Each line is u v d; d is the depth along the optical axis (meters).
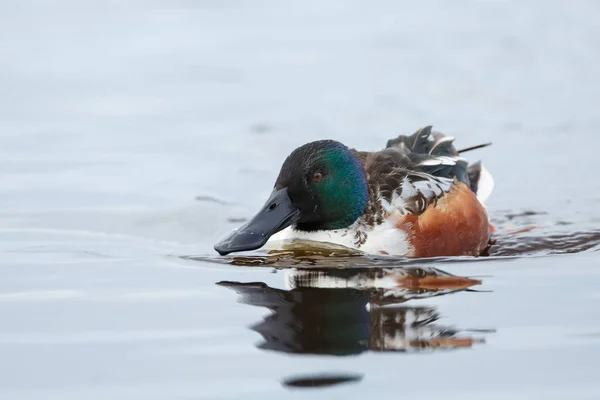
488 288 9.11
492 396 6.65
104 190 13.64
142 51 21.05
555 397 6.63
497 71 19.95
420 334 7.82
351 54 20.92
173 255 10.61
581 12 23.20
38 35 21.80
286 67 20.16
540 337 7.70
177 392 6.74
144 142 16.11
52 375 7.03
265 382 6.88
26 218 12.23
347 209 10.82
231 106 17.98
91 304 8.64
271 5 24.44
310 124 17.05
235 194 13.64
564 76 19.70
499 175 14.84
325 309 8.45
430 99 18.48
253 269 9.90
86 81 19.23
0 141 15.95
